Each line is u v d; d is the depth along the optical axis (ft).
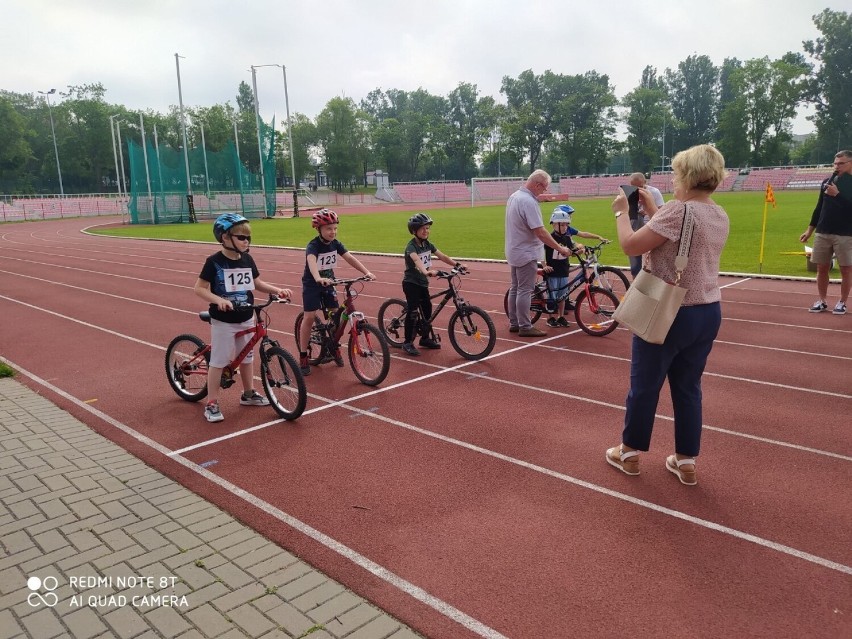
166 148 147.13
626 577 10.94
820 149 301.02
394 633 9.58
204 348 19.83
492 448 16.52
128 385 22.81
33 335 31.48
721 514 12.96
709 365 23.61
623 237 13.19
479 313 24.52
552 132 330.75
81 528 12.71
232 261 18.38
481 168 375.04
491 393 20.98
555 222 29.19
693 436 13.94
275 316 35.06
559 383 21.89
